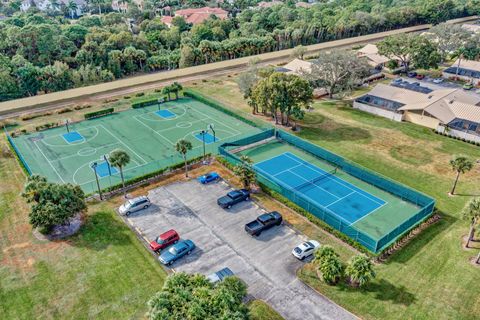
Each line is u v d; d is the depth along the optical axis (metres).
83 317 29.50
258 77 71.19
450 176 49.97
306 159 54.94
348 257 35.41
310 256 35.53
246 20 148.00
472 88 84.31
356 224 40.91
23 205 43.91
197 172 50.75
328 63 74.12
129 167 52.66
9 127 66.62
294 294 31.47
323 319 29.12
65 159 55.28
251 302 30.19
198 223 40.47
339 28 137.00
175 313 22.84
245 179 45.53
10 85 81.00
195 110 74.38
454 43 96.38
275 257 35.69
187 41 115.25
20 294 31.62
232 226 40.03
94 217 41.38
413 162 53.56
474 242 37.44
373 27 144.25
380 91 72.75
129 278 33.16
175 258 34.78
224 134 63.38
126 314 29.69
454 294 31.33
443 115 62.81
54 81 86.12
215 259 35.41
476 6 168.38
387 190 46.88
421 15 153.12
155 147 58.78
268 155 56.09
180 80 93.12
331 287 32.06
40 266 34.56
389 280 32.75
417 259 35.25
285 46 127.75
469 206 35.12
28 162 54.34
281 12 151.75
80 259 35.38
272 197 45.03
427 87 78.06
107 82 90.88
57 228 39.53
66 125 66.06
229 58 112.00
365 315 29.34
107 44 104.25
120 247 36.97
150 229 39.50
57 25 123.00
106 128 66.12
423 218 40.19
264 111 69.44
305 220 40.94
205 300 23.53
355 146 58.16
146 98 80.50
